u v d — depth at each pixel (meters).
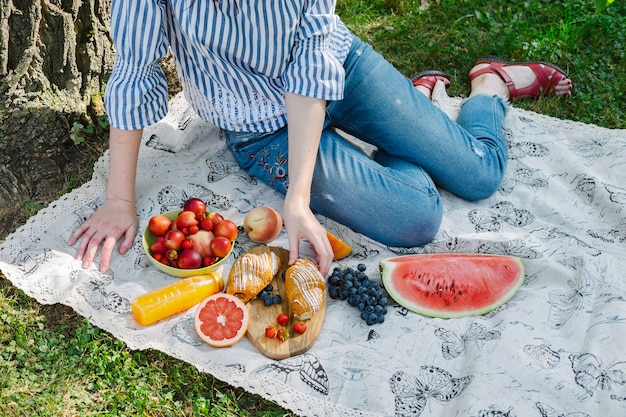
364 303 1.43
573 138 1.90
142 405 1.30
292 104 1.46
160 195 1.65
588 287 1.45
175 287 1.41
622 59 2.17
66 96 1.76
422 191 1.56
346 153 1.58
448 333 1.39
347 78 1.62
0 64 1.66
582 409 1.25
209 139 1.82
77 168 1.75
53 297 1.43
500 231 1.64
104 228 1.51
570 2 2.33
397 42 2.22
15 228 1.61
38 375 1.33
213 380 1.34
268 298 1.43
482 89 1.99
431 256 1.51
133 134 1.50
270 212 1.55
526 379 1.29
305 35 1.44
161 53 1.43
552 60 2.14
